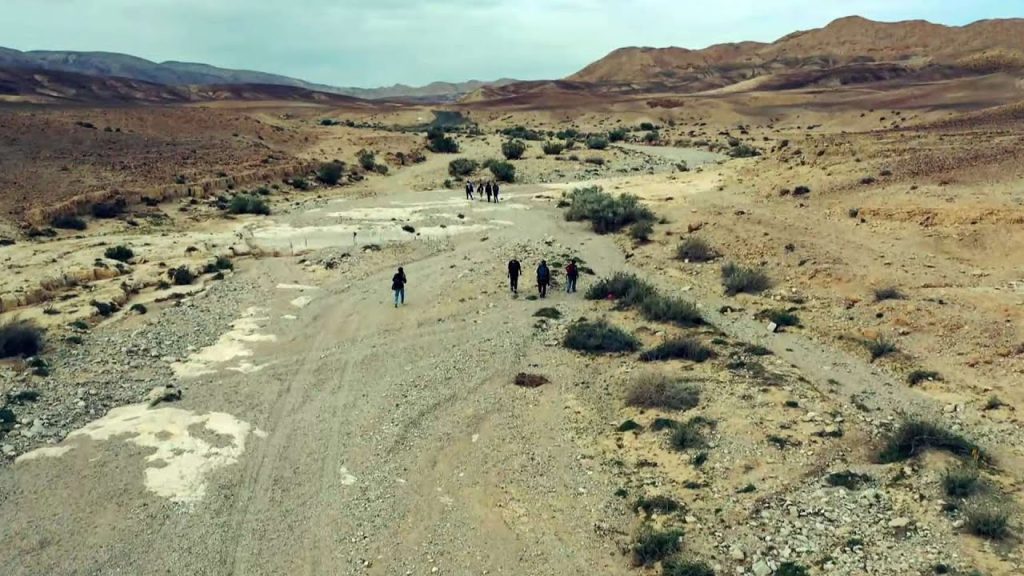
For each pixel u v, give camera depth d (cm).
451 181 6519
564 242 4047
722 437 1767
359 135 9381
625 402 2042
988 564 1234
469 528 1528
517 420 1991
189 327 2750
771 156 5756
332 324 2822
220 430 1945
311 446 1888
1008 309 2378
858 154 4997
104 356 2425
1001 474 1540
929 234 3341
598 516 1537
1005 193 3694
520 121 15188
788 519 1438
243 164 6334
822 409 1895
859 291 2802
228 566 1430
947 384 2044
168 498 1639
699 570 1305
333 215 4912
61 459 1775
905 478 1525
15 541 1473
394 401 2142
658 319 2728
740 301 2936
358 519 1577
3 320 2628
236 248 3875
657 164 7669
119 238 4006
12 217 4178
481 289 3203
